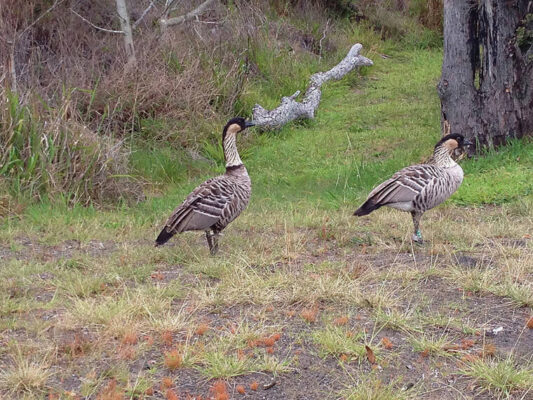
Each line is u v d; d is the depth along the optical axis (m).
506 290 6.93
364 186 12.77
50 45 17.14
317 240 9.24
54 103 13.97
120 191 11.99
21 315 6.51
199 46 18.44
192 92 16.39
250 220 10.27
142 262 8.19
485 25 13.20
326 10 25.34
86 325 6.26
